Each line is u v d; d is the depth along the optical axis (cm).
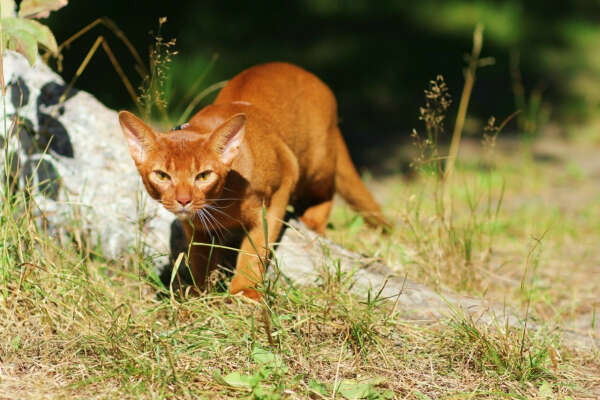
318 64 1455
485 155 1167
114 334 419
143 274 511
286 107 560
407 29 1652
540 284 639
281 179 515
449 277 580
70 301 442
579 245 771
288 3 1650
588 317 566
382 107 1363
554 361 423
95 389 379
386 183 1041
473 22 1752
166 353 398
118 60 1247
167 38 1356
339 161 649
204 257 504
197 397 377
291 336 436
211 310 446
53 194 541
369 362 424
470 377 421
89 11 1330
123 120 446
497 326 454
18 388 374
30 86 575
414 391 399
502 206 912
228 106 521
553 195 991
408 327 463
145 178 454
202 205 450
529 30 1823
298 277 512
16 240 466
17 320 427
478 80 1511
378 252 577
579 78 1625
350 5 1711
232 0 1588
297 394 385
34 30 489
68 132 570
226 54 1395
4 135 532
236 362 411
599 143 1306
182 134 458
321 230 628
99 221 539
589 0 2133
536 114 1408
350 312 451
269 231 505
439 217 597
